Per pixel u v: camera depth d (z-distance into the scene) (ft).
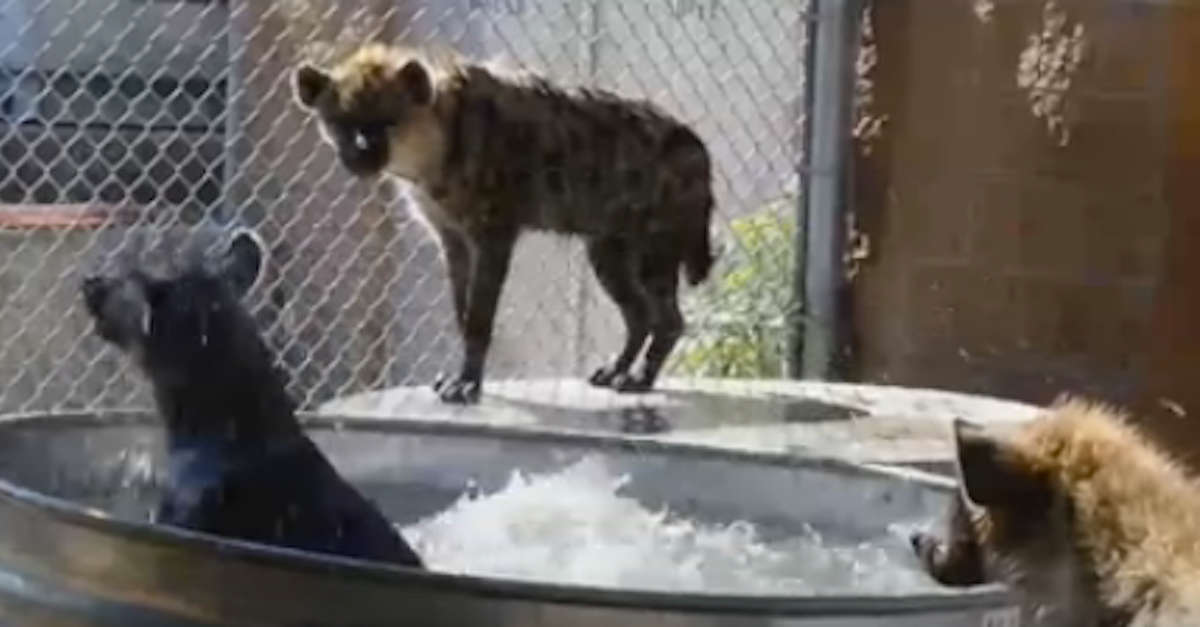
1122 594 9.71
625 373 20.11
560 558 12.52
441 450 14.05
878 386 20.99
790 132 22.13
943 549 10.52
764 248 22.11
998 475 9.98
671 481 13.92
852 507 13.11
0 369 19.10
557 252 21.17
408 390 19.58
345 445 13.82
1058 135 21.01
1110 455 10.10
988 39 21.21
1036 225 21.18
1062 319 21.13
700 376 21.38
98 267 16.81
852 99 21.88
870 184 21.89
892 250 21.83
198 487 12.20
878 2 21.71
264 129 21.01
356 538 12.04
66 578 9.51
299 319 20.89
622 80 22.11
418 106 19.88
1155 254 20.71
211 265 13.48
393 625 8.77
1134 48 20.58
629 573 12.25
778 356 21.90
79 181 20.81
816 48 21.95
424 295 21.18
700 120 22.26
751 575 12.19
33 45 21.44
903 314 21.81
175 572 9.14
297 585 8.87
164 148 20.58
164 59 21.49
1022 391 21.26
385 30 21.49
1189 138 20.52
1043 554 9.95
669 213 20.33
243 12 21.02
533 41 21.81
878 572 12.17
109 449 12.73
